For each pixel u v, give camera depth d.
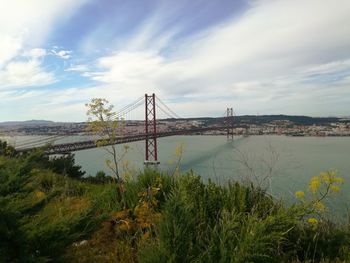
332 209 3.51
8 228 2.55
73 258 2.83
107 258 3.12
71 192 5.89
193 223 2.89
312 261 2.97
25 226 2.65
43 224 2.86
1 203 2.60
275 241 2.84
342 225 3.38
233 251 2.53
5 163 3.12
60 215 3.04
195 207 3.49
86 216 2.97
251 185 3.95
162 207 3.77
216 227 2.90
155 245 2.78
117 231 3.57
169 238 2.65
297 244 3.08
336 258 2.93
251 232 2.65
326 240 3.17
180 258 2.56
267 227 2.81
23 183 3.00
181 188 3.59
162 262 2.56
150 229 3.39
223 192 3.88
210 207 3.56
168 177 4.46
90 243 3.43
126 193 4.29
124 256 3.14
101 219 3.08
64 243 2.69
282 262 2.71
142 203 3.90
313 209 3.12
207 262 2.53
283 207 3.37
